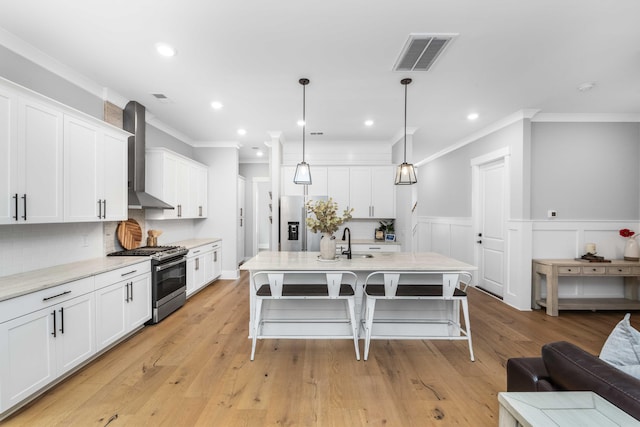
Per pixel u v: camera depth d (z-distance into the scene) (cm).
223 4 191
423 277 297
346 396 207
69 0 185
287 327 298
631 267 363
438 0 187
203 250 475
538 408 96
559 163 397
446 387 218
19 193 210
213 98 346
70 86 280
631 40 228
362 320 296
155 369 242
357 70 279
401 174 297
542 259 392
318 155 559
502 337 305
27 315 188
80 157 265
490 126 447
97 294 250
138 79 297
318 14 201
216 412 190
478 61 261
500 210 445
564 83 303
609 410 94
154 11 197
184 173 466
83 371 238
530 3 189
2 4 188
